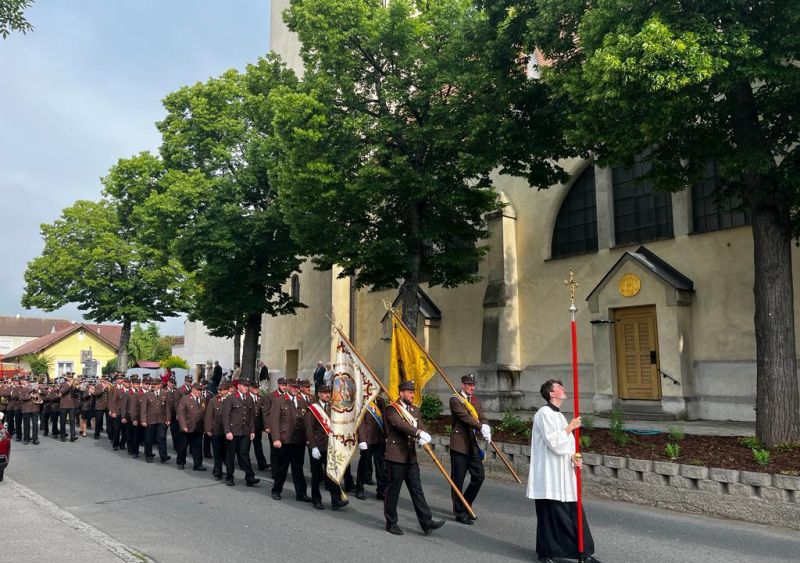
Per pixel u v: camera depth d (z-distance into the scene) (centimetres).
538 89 1234
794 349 940
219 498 975
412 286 1504
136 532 757
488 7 1206
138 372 3588
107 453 1556
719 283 1502
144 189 2905
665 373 1509
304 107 1389
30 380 2111
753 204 984
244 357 2341
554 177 1354
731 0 862
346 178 1406
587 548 601
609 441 1042
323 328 2734
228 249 2045
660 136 911
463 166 1255
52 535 729
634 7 891
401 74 1473
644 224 1697
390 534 747
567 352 1808
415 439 772
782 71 852
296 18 1477
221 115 2325
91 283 3027
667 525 789
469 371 2047
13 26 877
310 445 902
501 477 1099
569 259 1831
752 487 799
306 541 715
